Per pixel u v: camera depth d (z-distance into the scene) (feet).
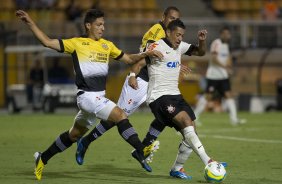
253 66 260.21
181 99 87.15
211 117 216.33
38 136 148.77
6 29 249.75
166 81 87.30
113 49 87.30
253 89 261.24
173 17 97.14
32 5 285.84
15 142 135.64
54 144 87.30
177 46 87.15
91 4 292.81
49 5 288.10
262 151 120.78
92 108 84.43
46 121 194.29
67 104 236.02
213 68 183.32
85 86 85.20
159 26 98.58
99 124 96.37
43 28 252.01
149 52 86.12
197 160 106.93
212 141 139.23
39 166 86.69
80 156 97.04
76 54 85.05
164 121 87.35
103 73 85.92
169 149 123.65
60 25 253.03
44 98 236.22
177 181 84.79
